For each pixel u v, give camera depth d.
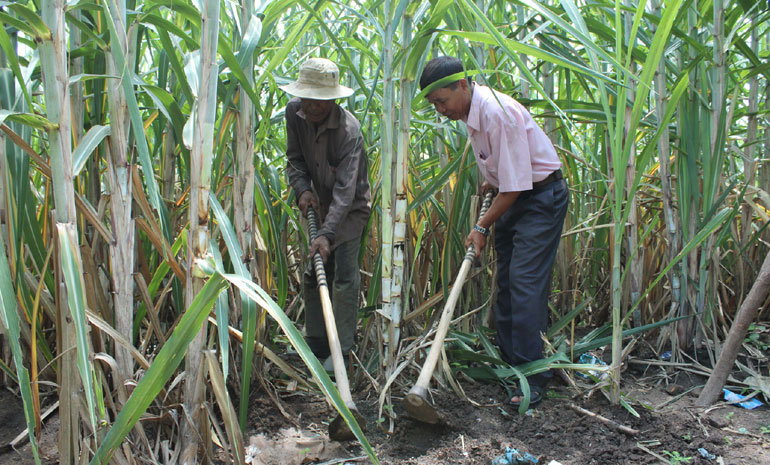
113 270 1.64
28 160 1.70
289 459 2.00
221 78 2.19
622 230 2.17
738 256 2.94
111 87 1.55
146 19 1.57
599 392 2.49
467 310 2.98
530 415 2.35
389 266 2.32
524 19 2.97
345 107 3.17
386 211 2.26
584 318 3.53
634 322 3.06
